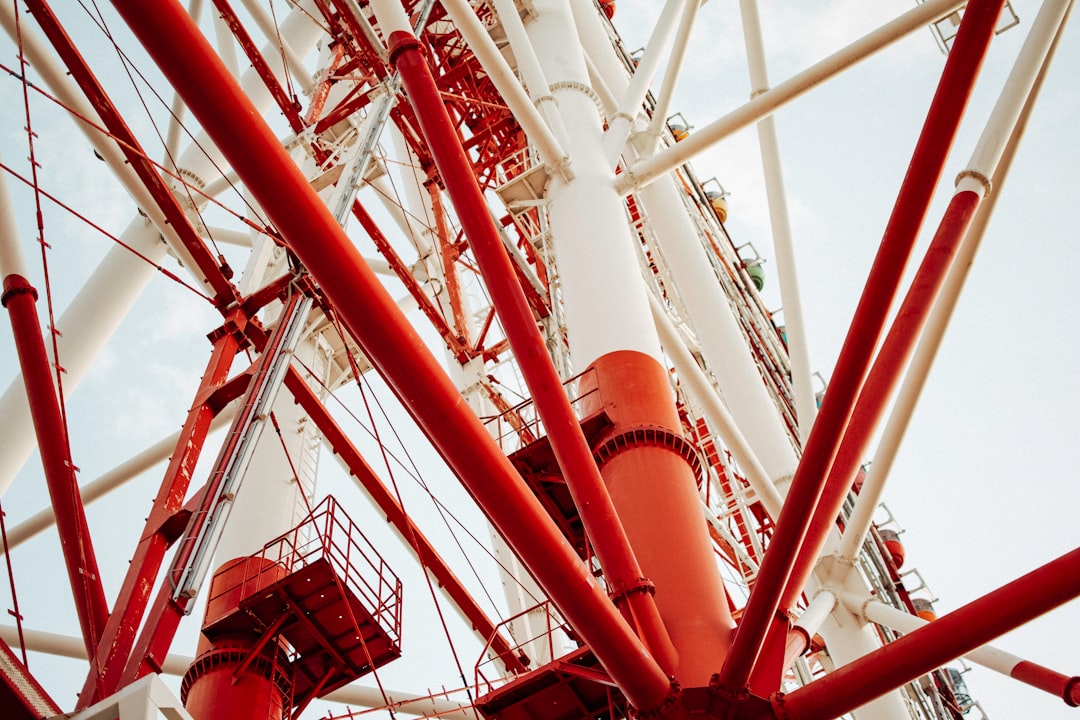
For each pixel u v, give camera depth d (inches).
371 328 233.6
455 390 247.3
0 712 235.5
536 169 526.9
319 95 851.4
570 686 449.7
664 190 678.5
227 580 631.8
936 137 271.0
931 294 366.6
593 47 780.6
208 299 558.9
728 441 525.3
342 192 581.6
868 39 506.0
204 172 748.0
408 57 298.4
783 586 286.5
